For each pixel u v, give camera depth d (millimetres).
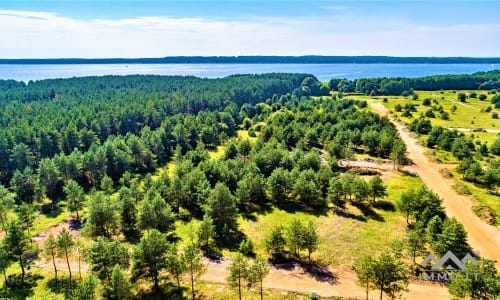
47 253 53312
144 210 64688
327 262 55188
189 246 48906
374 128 122125
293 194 77625
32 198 86250
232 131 147750
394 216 69688
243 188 75188
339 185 74250
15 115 134875
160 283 51219
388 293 44094
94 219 63750
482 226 64938
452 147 104938
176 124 132000
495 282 37094
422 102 181375
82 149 113312
